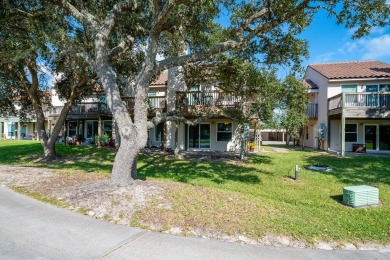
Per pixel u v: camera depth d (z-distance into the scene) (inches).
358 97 704.4
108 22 283.0
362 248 166.2
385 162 545.6
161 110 729.0
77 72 478.9
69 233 165.0
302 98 565.9
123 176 256.4
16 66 417.1
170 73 742.5
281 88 497.0
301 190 316.5
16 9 301.6
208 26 366.3
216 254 146.9
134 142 258.8
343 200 270.8
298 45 341.4
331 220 212.5
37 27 322.0
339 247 166.1
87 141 991.6
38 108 554.9
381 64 860.6
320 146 863.7
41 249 143.3
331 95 795.4
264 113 554.9
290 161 563.8
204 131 795.4
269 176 398.6
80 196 228.8
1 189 256.7
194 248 152.6
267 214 211.0
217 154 676.1
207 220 191.6
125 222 186.4
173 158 591.8
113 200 218.4
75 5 319.6
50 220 184.1
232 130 777.6
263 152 758.5
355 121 796.6
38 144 896.9
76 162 510.3
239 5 309.1
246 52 367.2
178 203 220.1
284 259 145.1
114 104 263.6
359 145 771.4
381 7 229.1
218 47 263.4
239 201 238.5
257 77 428.1
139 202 217.2
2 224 174.9
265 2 282.8
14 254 136.8
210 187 313.6
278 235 176.1
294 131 821.2
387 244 172.7
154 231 173.6
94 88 603.5
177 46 449.4
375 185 343.9
